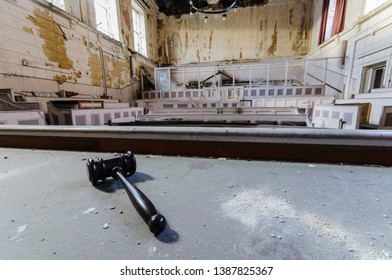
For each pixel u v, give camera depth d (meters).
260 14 7.47
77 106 3.12
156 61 8.26
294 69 7.35
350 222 0.44
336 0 5.30
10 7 2.83
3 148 1.14
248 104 5.41
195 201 0.53
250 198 0.54
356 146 0.78
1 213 0.50
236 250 0.36
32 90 3.18
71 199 0.56
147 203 0.45
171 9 7.76
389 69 3.53
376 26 3.81
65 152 1.04
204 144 0.92
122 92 5.85
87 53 4.40
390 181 0.63
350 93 4.62
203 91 6.02
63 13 3.71
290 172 0.72
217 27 7.88
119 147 1.02
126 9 6.01
